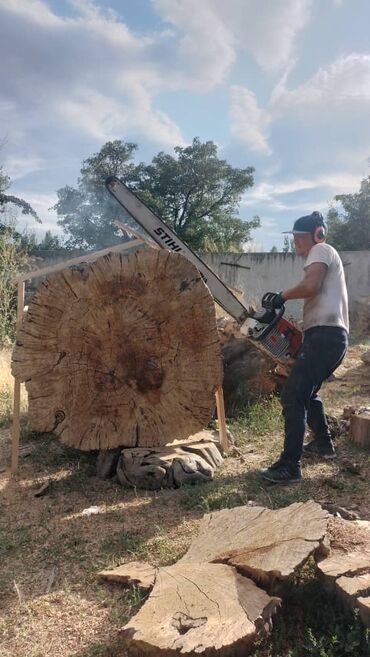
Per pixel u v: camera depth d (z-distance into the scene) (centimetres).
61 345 441
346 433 509
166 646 198
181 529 338
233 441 509
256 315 428
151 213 518
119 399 445
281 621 235
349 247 2505
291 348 434
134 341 442
